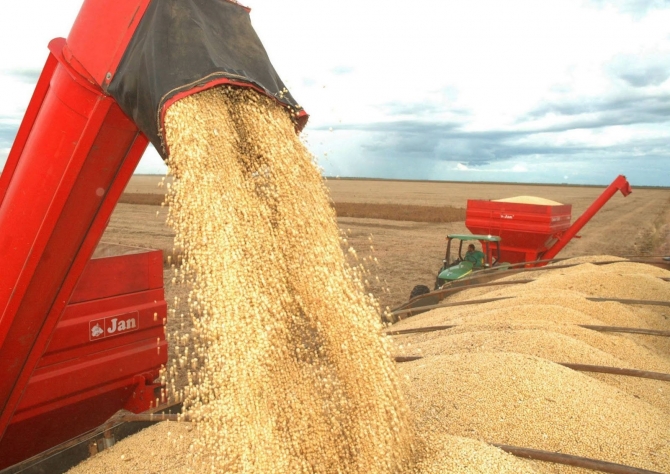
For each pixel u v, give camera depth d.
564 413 3.22
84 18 2.83
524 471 2.52
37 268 3.19
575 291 7.02
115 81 2.66
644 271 8.41
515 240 11.68
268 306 2.42
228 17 2.87
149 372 4.58
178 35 2.50
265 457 2.33
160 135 2.46
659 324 6.30
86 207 3.18
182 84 2.36
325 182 2.93
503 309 5.96
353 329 2.50
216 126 2.52
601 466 2.70
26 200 3.08
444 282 10.30
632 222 29.53
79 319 4.01
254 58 2.81
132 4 2.69
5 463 3.88
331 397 2.60
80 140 2.95
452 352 4.70
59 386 3.90
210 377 2.64
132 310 4.41
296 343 2.63
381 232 23.94
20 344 3.39
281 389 2.45
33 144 3.04
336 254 2.64
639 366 4.70
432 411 3.33
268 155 2.62
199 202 2.43
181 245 2.56
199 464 2.96
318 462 2.44
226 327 2.36
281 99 2.77
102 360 4.19
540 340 4.50
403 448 2.56
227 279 2.38
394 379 2.62
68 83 2.87
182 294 9.66
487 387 3.45
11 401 3.58
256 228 2.53
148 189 71.81
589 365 4.11
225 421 2.46
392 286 11.95
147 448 3.45
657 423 3.43
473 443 2.73
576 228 11.43
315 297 2.52
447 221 30.47
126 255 4.38
